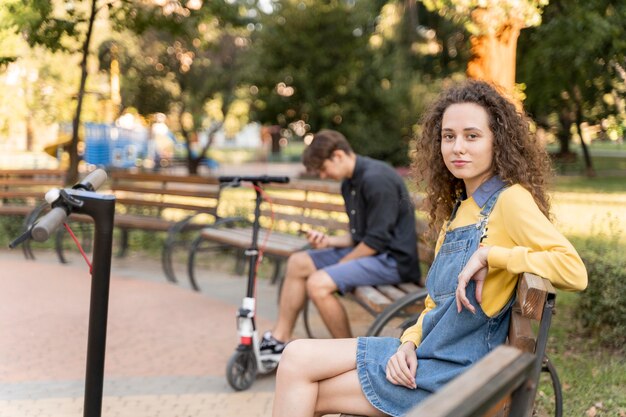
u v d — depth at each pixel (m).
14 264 8.43
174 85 21.47
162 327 5.93
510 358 1.58
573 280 2.31
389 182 4.84
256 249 4.63
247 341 4.48
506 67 7.51
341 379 2.63
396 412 2.52
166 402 4.30
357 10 23.47
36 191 10.59
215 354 5.26
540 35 9.17
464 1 6.78
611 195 15.21
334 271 4.68
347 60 24.53
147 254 9.21
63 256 8.48
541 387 4.26
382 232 4.77
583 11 8.31
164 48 20.06
